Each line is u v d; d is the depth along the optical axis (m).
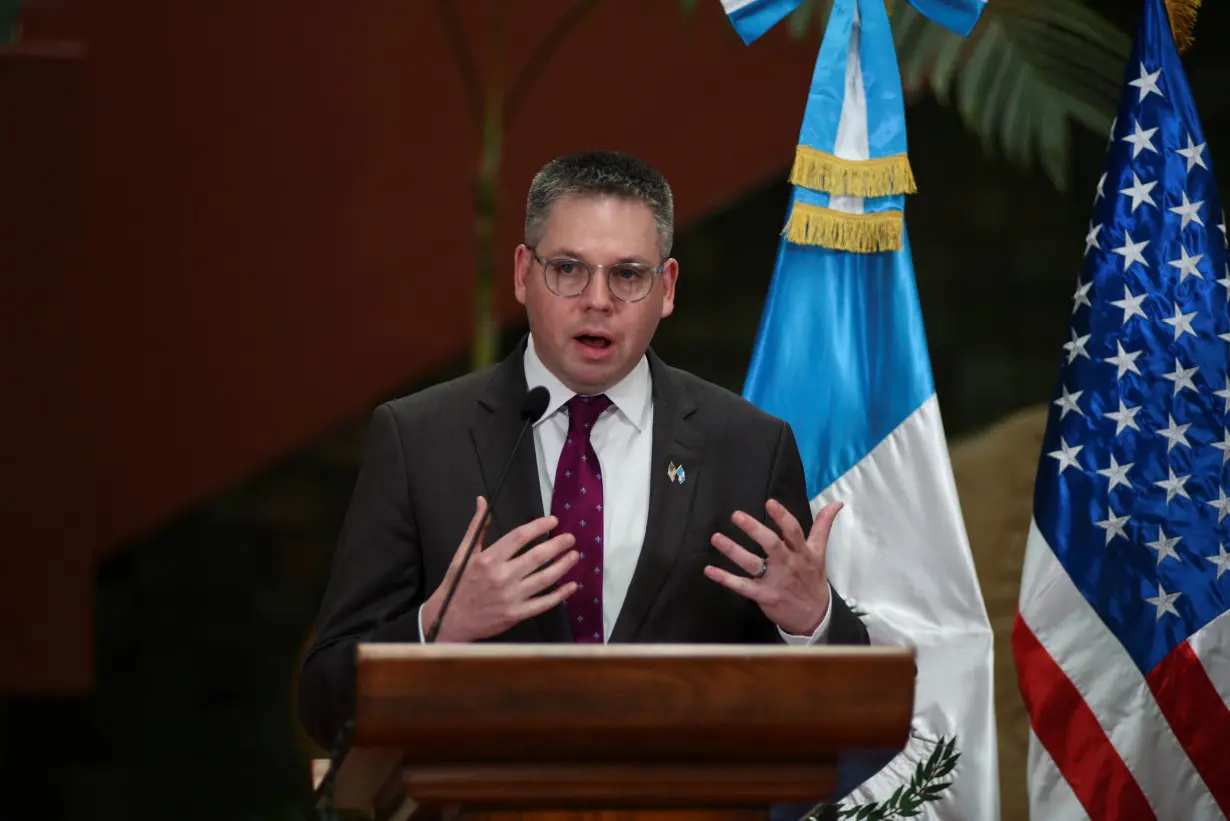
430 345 20.84
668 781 6.29
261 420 21.00
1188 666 9.90
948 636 9.98
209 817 22.12
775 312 10.40
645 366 8.55
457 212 20.11
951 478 10.16
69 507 20.42
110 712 22.30
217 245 20.12
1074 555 10.11
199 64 19.45
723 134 20.02
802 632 7.32
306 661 7.77
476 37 19.38
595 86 19.72
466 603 6.76
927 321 23.06
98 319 20.22
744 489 8.27
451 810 6.41
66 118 19.45
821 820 8.26
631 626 7.85
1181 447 10.11
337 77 19.56
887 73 10.41
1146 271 10.30
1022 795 10.98
